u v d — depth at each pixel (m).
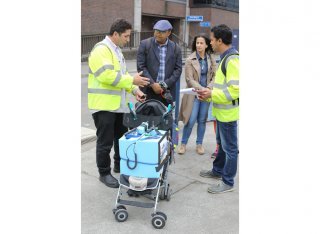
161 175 3.24
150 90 4.21
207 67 4.52
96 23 19.28
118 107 3.61
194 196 3.62
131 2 21.31
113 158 4.28
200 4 26.52
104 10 19.59
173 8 25.58
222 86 3.40
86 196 3.57
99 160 3.77
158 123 3.41
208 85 4.46
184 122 4.66
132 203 3.10
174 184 3.91
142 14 23.52
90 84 3.60
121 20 3.58
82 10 18.41
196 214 3.25
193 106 4.64
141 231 2.96
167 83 4.14
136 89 3.83
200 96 3.51
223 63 3.37
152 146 2.96
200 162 4.59
